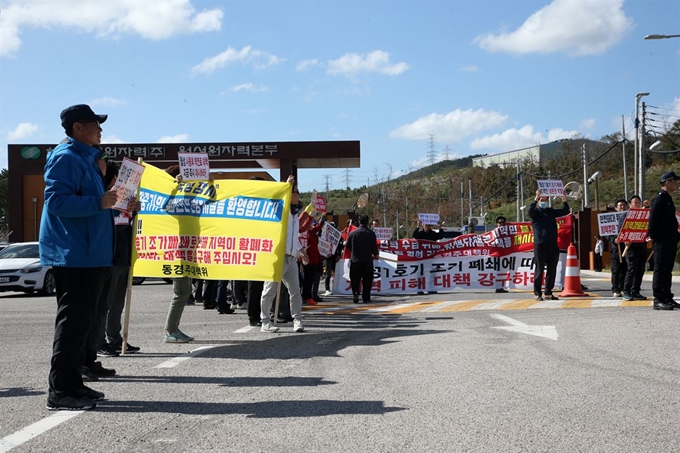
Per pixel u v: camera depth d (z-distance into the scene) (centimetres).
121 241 730
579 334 816
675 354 677
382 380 575
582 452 379
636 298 1226
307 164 2927
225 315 1182
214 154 2722
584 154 3978
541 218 1270
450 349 726
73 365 490
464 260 1692
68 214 468
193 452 386
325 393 531
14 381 596
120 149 2720
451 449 386
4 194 7319
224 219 851
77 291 488
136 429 435
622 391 523
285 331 932
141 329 973
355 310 1226
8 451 390
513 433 415
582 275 2559
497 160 10000
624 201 1359
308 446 395
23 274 1836
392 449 387
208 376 608
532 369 610
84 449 393
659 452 379
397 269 1694
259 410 482
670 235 1045
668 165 6281
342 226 4184
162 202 860
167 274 841
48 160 493
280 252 843
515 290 1666
